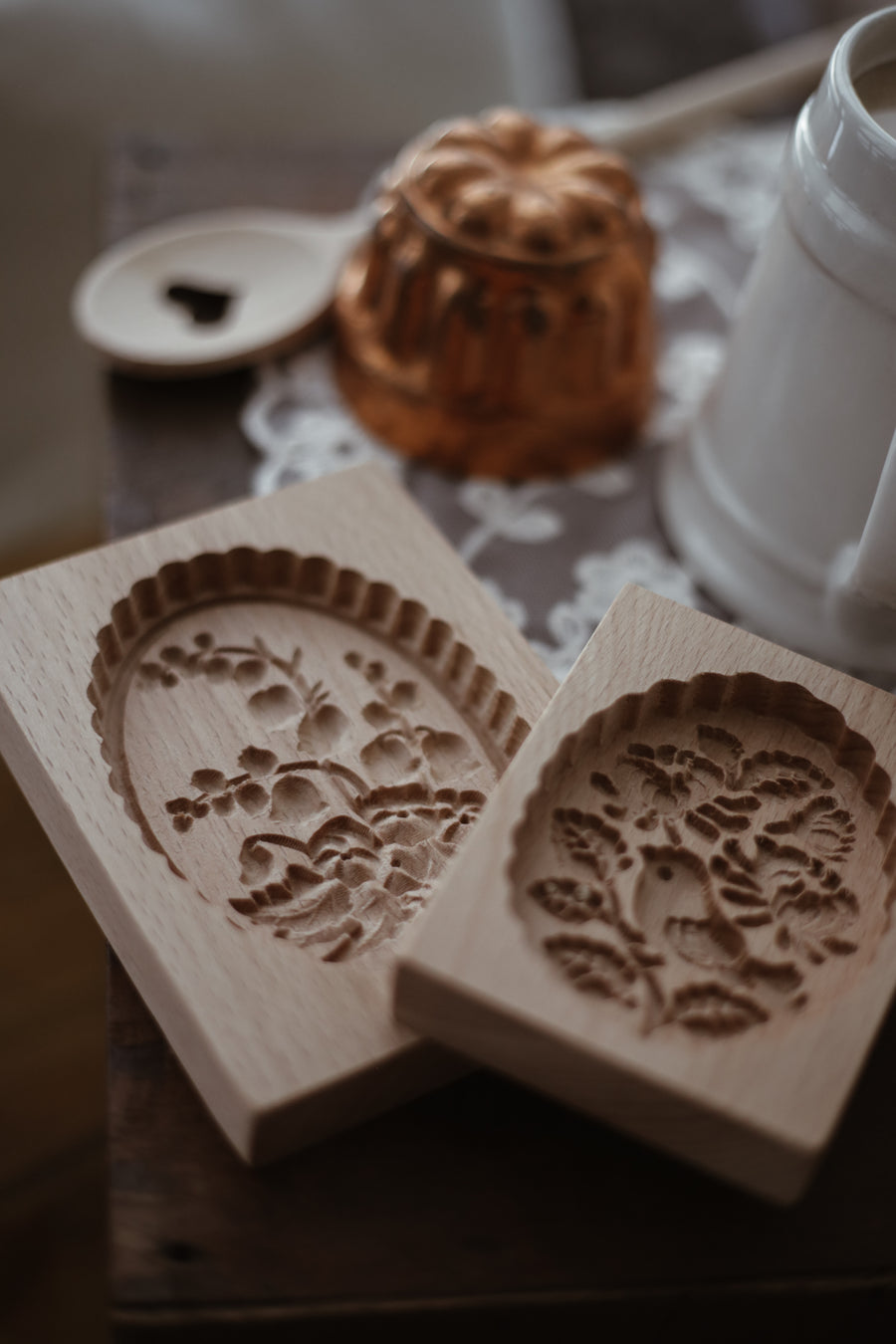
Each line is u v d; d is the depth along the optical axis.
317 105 0.82
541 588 0.59
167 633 0.54
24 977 0.83
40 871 0.86
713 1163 0.46
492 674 0.53
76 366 0.85
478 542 0.60
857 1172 0.50
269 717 0.53
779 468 0.55
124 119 0.79
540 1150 0.50
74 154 0.79
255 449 0.62
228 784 0.52
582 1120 0.50
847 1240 0.49
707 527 0.58
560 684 0.53
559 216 0.58
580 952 0.48
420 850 0.52
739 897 0.50
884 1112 0.51
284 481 0.61
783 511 0.55
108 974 0.52
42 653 0.52
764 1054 0.46
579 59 0.84
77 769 0.51
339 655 0.55
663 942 0.49
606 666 0.51
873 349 0.51
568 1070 0.46
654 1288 0.49
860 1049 0.46
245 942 0.49
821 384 0.53
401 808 0.52
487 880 0.47
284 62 0.80
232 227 0.65
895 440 0.50
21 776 0.52
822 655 0.56
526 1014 0.46
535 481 0.62
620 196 0.60
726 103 0.69
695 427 0.60
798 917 0.49
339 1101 0.48
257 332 0.63
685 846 0.50
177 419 0.62
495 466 0.61
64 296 0.82
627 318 0.60
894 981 0.48
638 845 0.50
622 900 0.49
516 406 0.60
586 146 0.60
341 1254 0.49
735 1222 0.50
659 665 0.51
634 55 0.84
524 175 0.60
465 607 0.54
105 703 0.53
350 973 0.49
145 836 0.51
